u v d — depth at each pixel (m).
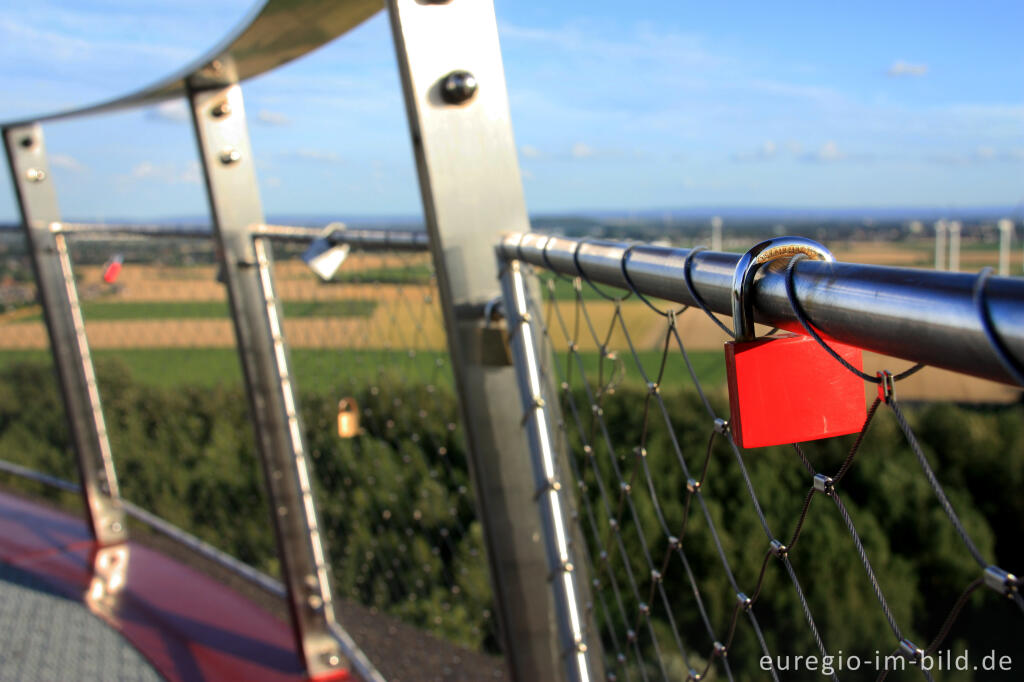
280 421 2.35
